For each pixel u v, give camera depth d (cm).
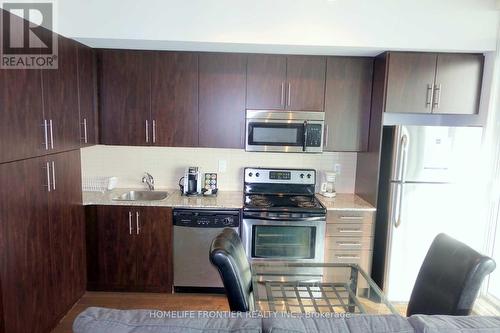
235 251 178
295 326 103
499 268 276
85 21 254
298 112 307
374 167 298
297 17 259
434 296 171
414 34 262
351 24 261
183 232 296
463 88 282
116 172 348
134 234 296
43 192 224
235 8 258
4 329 187
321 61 303
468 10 261
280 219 289
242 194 338
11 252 192
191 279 303
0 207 181
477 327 106
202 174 346
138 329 100
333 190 341
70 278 269
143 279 303
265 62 303
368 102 309
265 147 309
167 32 259
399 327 106
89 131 292
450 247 173
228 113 309
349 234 295
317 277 214
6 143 183
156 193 345
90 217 295
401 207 279
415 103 283
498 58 265
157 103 306
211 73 304
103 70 301
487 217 279
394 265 287
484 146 275
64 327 251
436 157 274
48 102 224
